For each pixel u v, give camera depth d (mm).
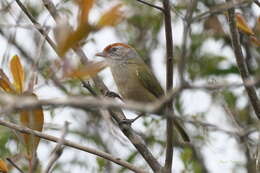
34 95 6137
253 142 9438
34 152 6859
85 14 4285
